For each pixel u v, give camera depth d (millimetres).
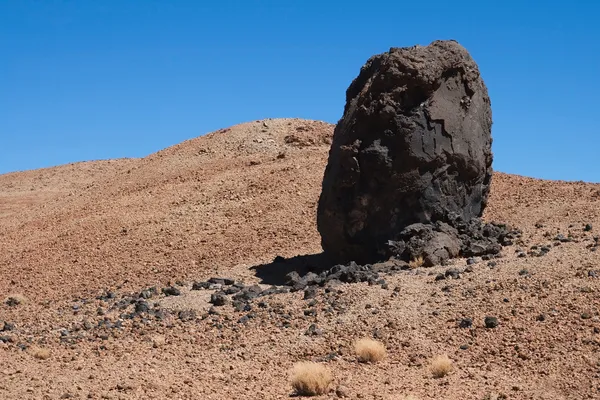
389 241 17719
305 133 38875
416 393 11016
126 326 15836
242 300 16656
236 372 12539
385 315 14406
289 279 17859
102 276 21578
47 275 22500
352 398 10875
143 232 26172
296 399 10977
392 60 17891
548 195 23781
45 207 36438
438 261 17188
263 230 24391
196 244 23812
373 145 17844
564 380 11109
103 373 12484
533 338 12531
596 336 12203
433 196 18078
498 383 11250
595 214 20062
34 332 16000
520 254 16703
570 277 14586
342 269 17312
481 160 18984
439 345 13008
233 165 35219
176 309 16719
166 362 13289
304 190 28484
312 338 14000
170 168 36875
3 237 30344
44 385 11664
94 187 37875
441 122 18094
